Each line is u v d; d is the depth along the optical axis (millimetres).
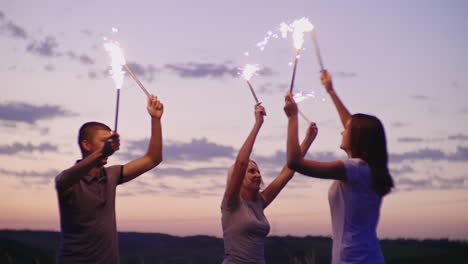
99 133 3623
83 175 3234
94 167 3447
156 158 3818
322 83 3650
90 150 3617
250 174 4324
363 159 3082
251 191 4320
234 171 4051
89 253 3373
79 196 3352
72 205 3342
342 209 3021
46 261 13781
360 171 2988
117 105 3260
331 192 3117
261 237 4176
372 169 3023
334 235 3068
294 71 3090
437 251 19219
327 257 16203
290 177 4586
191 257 18922
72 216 3359
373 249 2990
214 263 17984
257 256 4125
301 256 15859
